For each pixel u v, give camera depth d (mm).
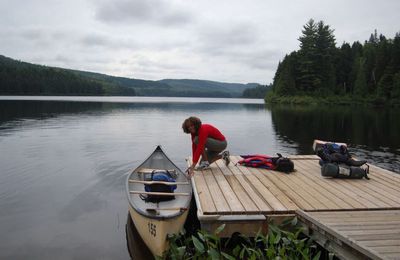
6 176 9258
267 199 5594
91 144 14664
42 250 5297
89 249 5379
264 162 7820
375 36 104312
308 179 6906
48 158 11586
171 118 28781
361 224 4473
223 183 6551
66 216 6629
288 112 39406
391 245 3812
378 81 58969
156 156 8500
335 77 63062
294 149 14516
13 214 6676
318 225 4508
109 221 6441
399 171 10617
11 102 49875
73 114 30859
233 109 46281
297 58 64312
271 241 4457
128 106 50469
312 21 62125
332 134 19203
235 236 5340
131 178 6750
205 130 6914
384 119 29016
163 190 6055
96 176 9469
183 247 4648
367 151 13992
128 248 5445
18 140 15250
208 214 5020
